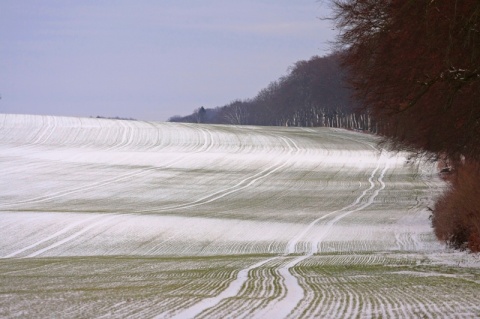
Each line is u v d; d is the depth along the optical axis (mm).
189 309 19891
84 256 60688
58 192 113938
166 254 63281
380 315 18141
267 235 74625
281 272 36094
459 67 37594
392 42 40969
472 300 20953
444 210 66125
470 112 41094
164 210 95750
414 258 46656
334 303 20938
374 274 33594
